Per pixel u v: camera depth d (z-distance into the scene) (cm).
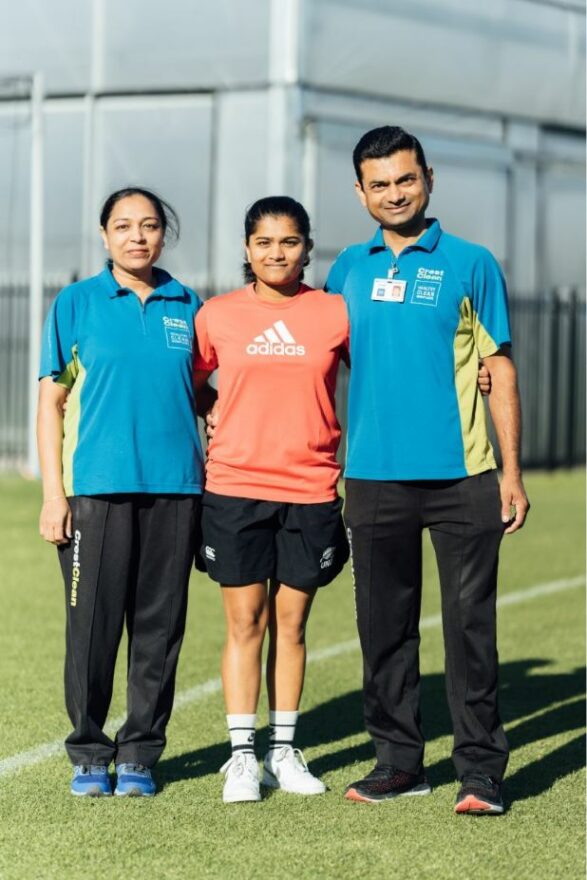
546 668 939
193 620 1081
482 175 2234
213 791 654
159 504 641
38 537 1466
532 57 2305
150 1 2089
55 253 2169
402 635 646
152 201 643
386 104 2098
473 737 634
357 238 2073
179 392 644
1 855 566
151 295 646
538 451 2323
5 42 2195
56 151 2167
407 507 633
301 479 639
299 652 662
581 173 2425
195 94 2064
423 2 2136
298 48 1992
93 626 640
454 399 627
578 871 555
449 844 585
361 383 634
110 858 564
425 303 622
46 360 641
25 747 721
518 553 1437
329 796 651
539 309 2297
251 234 630
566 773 695
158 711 653
